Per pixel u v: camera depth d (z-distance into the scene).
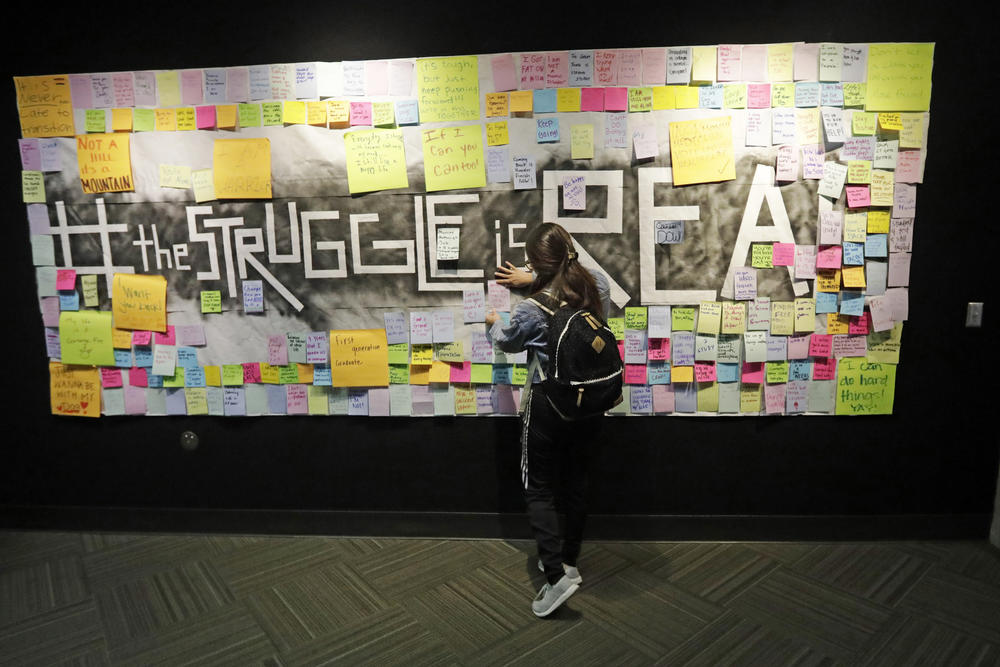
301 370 2.49
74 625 2.01
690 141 2.26
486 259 2.36
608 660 1.81
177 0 2.32
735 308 2.34
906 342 2.38
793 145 2.25
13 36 2.37
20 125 2.42
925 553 2.38
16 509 2.67
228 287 2.46
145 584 2.24
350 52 2.30
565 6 2.23
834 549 2.41
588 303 1.97
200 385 2.53
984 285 2.34
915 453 2.44
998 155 2.26
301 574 2.29
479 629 1.96
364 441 2.53
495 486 2.51
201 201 2.41
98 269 2.49
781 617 1.99
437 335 2.42
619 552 2.41
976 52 2.21
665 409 2.41
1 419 2.63
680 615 2.01
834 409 2.40
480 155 2.31
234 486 2.60
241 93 2.34
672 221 2.30
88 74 2.36
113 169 2.41
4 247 2.51
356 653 1.86
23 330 2.56
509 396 2.43
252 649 1.88
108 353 2.54
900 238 2.31
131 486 2.63
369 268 2.40
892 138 2.25
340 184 2.36
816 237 2.30
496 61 2.26
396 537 2.56
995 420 2.41
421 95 2.29
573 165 2.29
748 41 2.23
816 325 2.36
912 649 1.84
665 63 2.23
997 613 2.00
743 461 2.45
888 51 2.20
